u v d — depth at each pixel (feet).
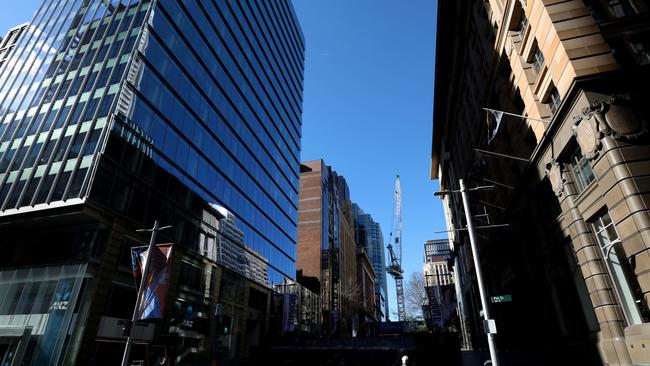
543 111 65.67
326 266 336.70
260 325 160.66
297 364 100.37
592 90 49.78
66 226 85.92
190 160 120.98
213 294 123.95
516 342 98.63
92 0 123.34
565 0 57.00
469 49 114.62
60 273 79.71
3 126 106.83
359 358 93.71
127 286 86.79
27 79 115.24
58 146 92.58
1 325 78.48
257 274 164.14
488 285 126.00
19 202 86.48
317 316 242.78
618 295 50.65
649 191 42.63
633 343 45.85
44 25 127.54
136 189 94.84
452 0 119.44
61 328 73.36
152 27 109.91
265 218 182.09
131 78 98.78
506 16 76.69
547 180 66.64
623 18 54.34
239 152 160.25
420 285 326.24
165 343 96.27
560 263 66.69
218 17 153.69
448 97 153.28
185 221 113.80
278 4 241.96
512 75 80.07
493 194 105.29
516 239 87.86
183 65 123.44
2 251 89.86
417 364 83.41
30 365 71.67
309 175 377.30
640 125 45.85
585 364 58.70
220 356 122.31
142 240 93.76
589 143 49.06
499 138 93.50
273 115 211.20
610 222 51.03
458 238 184.24
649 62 50.78
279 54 233.55
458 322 222.69
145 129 101.04
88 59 108.99
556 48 55.11
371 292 619.67
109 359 79.46
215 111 142.51
